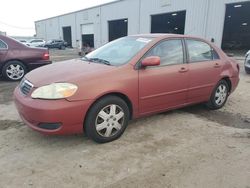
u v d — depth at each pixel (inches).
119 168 117.3
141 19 1059.3
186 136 152.7
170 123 171.8
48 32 2132.1
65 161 122.1
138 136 150.5
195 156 129.4
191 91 177.8
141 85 147.7
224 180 109.9
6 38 301.7
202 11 800.3
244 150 137.3
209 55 193.2
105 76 135.1
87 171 114.5
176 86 166.7
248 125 173.9
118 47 169.8
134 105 148.1
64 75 134.1
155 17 1056.8
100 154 129.0
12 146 135.4
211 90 193.0
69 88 124.9
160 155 129.6
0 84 288.5
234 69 210.1
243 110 206.2
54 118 122.3
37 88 128.6
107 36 1325.0
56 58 733.3
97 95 129.9
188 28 857.5
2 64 298.8
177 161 124.2
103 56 165.8
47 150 132.0
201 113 195.2
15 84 288.4
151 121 174.1
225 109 207.8
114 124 141.0
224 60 201.8
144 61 145.1
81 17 1540.4
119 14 1193.4
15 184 104.7
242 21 1357.0
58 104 122.3
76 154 128.6
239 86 297.0
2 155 126.3
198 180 109.5
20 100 133.2
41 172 113.0
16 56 302.4
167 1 919.0
